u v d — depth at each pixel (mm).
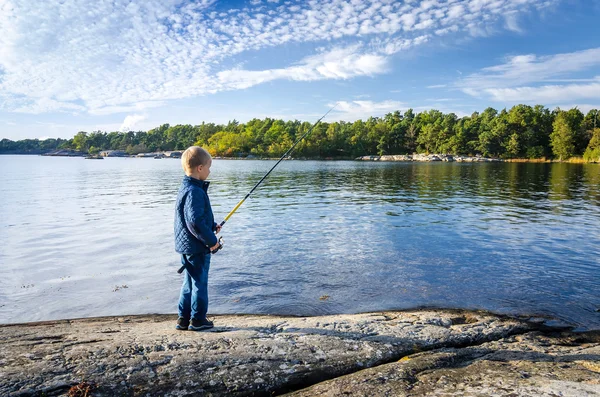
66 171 39969
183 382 2584
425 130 103812
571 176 31125
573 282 5539
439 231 9016
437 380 2666
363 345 3330
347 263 6461
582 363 2990
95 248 7566
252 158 100562
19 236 8664
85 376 2539
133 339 3203
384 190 19141
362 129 112312
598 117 83000
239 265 6340
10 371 2533
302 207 12969
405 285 5449
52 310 4633
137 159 104688
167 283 5566
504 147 88875
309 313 4547
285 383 2709
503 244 7777
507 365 2943
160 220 10648
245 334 3420
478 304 4766
